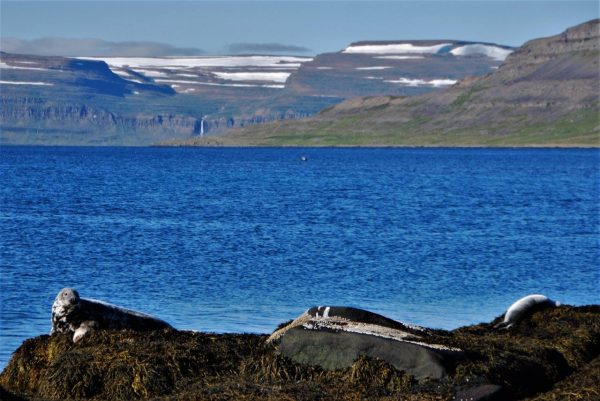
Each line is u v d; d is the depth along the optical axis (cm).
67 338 2614
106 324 2739
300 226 8800
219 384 2208
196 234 7925
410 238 7788
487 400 2031
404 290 5028
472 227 8912
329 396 2091
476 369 2203
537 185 18200
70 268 5712
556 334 2875
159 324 2853
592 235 8206
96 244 7062
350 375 2191
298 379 2241
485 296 4869
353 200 13012
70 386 2297
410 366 2181
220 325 4000
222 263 6019
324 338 2275
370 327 2352
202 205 11688
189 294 4794
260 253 6594
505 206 12062
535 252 6850
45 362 2553
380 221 9475
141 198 12962
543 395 2189
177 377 2305
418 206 11906
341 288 5056
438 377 2153
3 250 6600
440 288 5100
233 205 11719
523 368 2314
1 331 3703
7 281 5134
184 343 2469
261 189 15900
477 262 6244
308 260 6225
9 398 2241
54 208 10875
